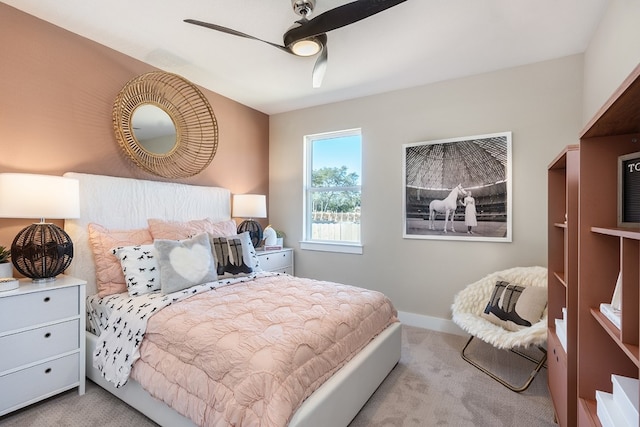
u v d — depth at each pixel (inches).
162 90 112.5
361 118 138.4
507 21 82.4
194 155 123.3
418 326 124.8
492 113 111.7
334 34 88.7
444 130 120.2
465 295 105.2
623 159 43.0
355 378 66.6
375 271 134.8
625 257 38.1
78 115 92.2
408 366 92.0
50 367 70.8
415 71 112.5
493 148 110.7
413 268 126.6
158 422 62.0
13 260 73.4
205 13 81.2
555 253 76.9
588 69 93.2
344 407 62.4
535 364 92.8
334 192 149.8
